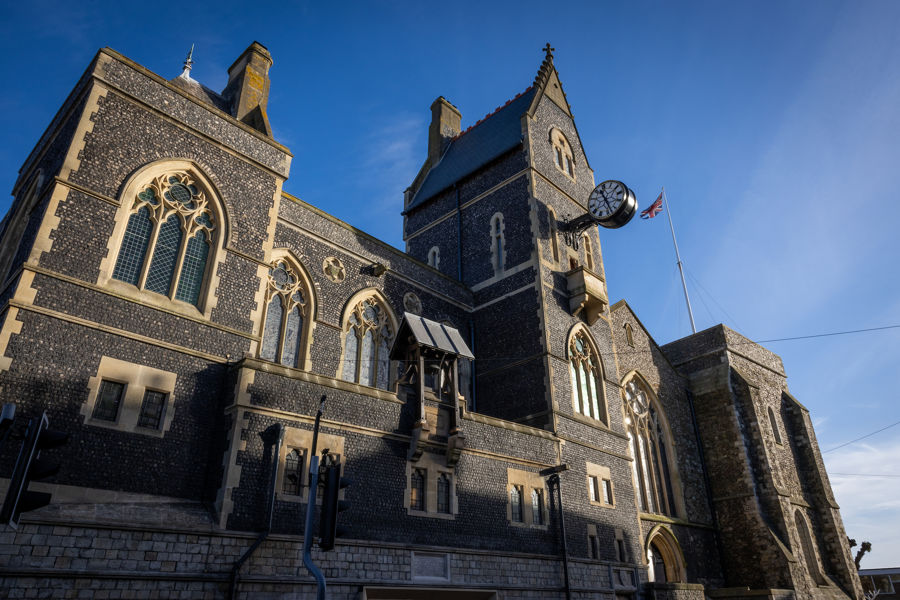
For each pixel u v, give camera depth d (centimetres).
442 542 1780
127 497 1388
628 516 2538
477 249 3020
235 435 1487
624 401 3155
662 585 2405
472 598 1806
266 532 1430
